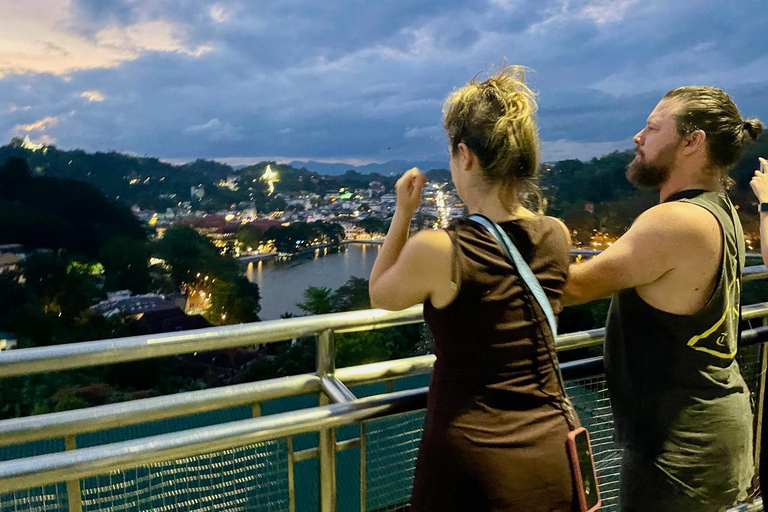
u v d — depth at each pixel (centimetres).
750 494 192
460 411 106
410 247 105
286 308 4797
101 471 112
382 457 142
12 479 106
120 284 4362
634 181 145
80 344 110
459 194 115
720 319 129
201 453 119
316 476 137
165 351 116
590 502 109
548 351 109
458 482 106
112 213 5247
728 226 129
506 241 105
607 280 129
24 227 4369
